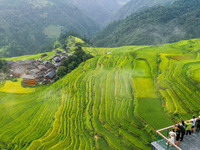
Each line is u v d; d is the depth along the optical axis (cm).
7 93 8225
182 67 5216
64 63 10112
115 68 6675
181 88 4291
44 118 5150
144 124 3575
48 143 3916
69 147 3638
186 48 7331
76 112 4797
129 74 5812
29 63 12625
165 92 4378
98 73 6669
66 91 6144
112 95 5019
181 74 4797
